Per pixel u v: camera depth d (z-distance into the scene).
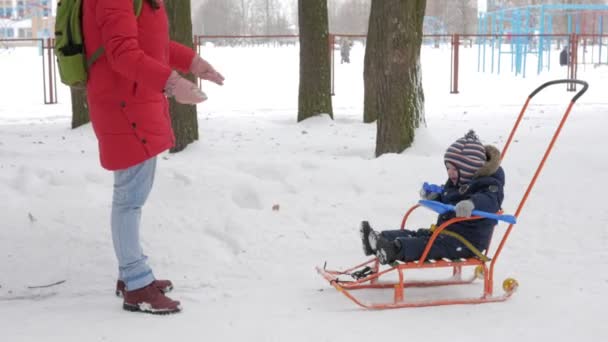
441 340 3.89
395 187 7.45
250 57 42.59
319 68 14.73
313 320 4.21
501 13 41.16
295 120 15.45
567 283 4.99
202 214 6.46
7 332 4.02
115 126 4.19
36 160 9.45
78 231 5.82
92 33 4.12
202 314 4.34
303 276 5.25
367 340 3.88
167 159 9.55
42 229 5.82
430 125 13.50
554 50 48.22
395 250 4.47
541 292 4.78
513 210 6.84
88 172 7.70
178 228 6.12
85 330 4.04
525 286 4.93
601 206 6.86
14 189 7.04
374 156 10.06
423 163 8.09
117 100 4.16
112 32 3.96
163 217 6.30
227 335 3.95
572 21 43.09
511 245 5.95
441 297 4.71
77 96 14.07
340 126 13.97
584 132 10.90
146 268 4.41
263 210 6.76
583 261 5.50
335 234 6.24
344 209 6.85
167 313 4.33
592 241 5.98
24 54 42.84
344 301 4.61
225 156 9.84
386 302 4.59
